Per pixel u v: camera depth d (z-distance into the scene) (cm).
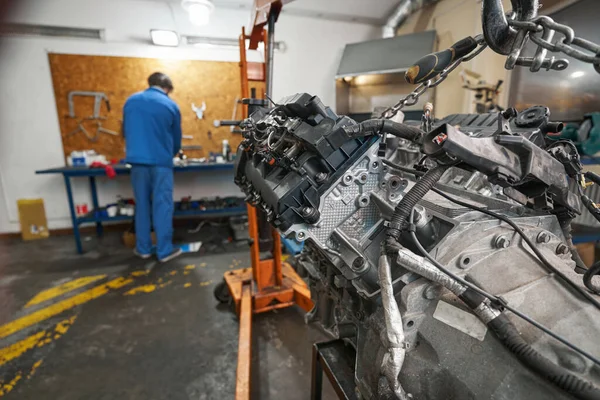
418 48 319
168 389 134
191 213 329
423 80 68
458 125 117
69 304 201
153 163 247
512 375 46
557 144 75
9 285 227
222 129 369
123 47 327
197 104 357
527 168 54
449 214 69
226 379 140
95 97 330
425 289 60
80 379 140
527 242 57
